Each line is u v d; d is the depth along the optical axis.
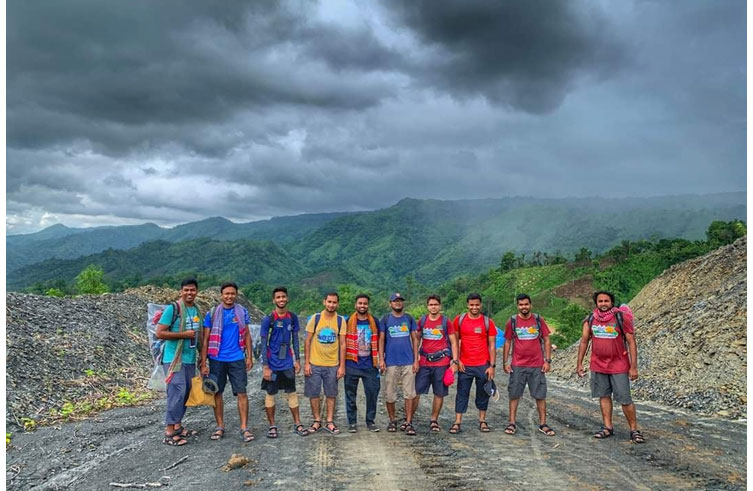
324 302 7.33
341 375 7.24
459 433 7.29
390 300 7.46
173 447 6.41
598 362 6.97
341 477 5.21
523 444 6.60
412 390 7.26
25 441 6.59
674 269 22.58
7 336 10.60
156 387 6.80
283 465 5.61
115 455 6.07
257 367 18.78
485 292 108.06
